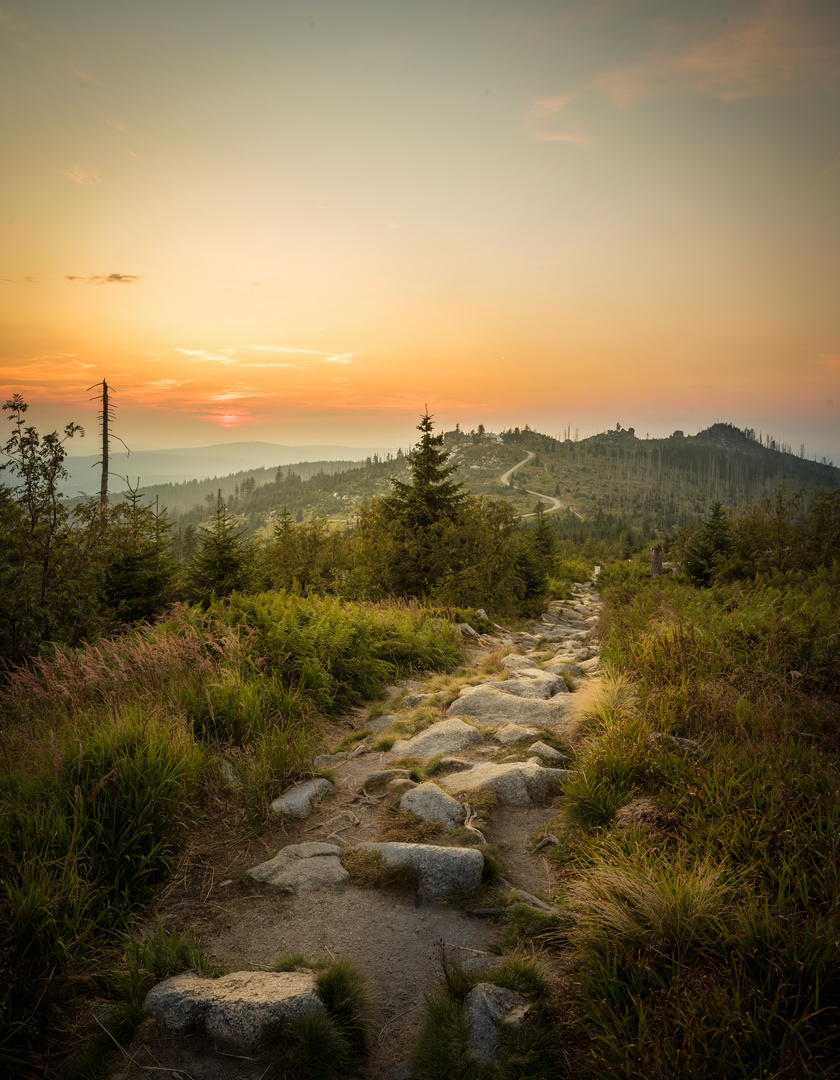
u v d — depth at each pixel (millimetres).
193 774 4336
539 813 4266
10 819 3492
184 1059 2334
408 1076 2283
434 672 8961
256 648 7266
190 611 8281
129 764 3990
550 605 21938
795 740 4539
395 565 17656
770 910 2658
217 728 5496
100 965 2801
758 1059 2062
